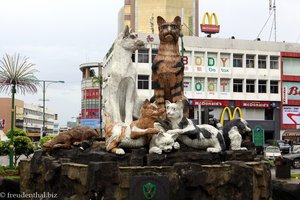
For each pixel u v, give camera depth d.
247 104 43.22
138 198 7.77
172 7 52.81
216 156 9.54
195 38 42.41
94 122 52.72
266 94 43.88
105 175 7.97
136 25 53.03
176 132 9.47
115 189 8.05
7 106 70.81
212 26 45.38
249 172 8.72
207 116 14.81
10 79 19.59
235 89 43.44
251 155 10.20
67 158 10.25
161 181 7.84
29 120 84.50
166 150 9.12
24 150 20.81
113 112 11.10
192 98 41.97
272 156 26.38
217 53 42.97
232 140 10.60
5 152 20.25
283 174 16.17
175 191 8.20
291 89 44.47
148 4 52.84
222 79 43.12
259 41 43.91
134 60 40.03
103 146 10.41
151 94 39.88
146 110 9.29
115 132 9.30
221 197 8.56
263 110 44.03
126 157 9.00
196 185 8.29
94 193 7.96
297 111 44.47
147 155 9.01
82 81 58.84
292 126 44.25
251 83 43.78
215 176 8.54
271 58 44.31
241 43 43.44
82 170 8.62
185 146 9.75
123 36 11.34
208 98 42.38
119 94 11.33
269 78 43.84
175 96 11.40
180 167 8.31
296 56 44.50
